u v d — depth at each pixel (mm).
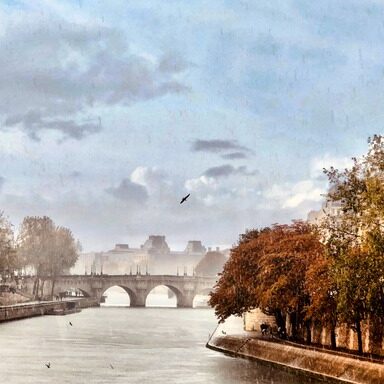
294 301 110500
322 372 93438
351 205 87125
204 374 99938
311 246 116625
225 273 135750
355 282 84438
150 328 190250
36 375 97438
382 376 81500
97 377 96812
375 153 83500
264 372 101438
